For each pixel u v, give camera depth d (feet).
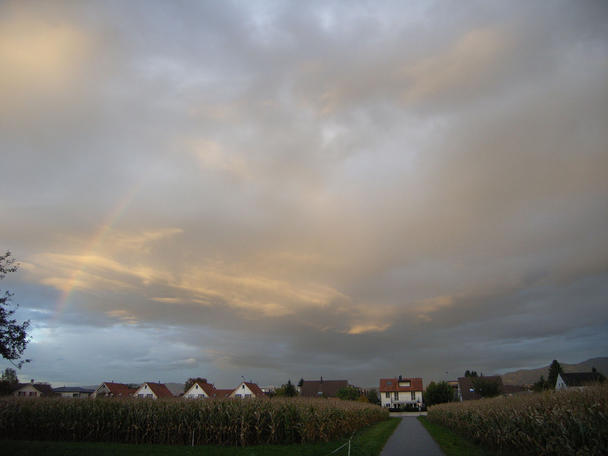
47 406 89.61
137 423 83.05
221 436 80.28
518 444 55.88
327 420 86.33
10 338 65.67
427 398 289.74
